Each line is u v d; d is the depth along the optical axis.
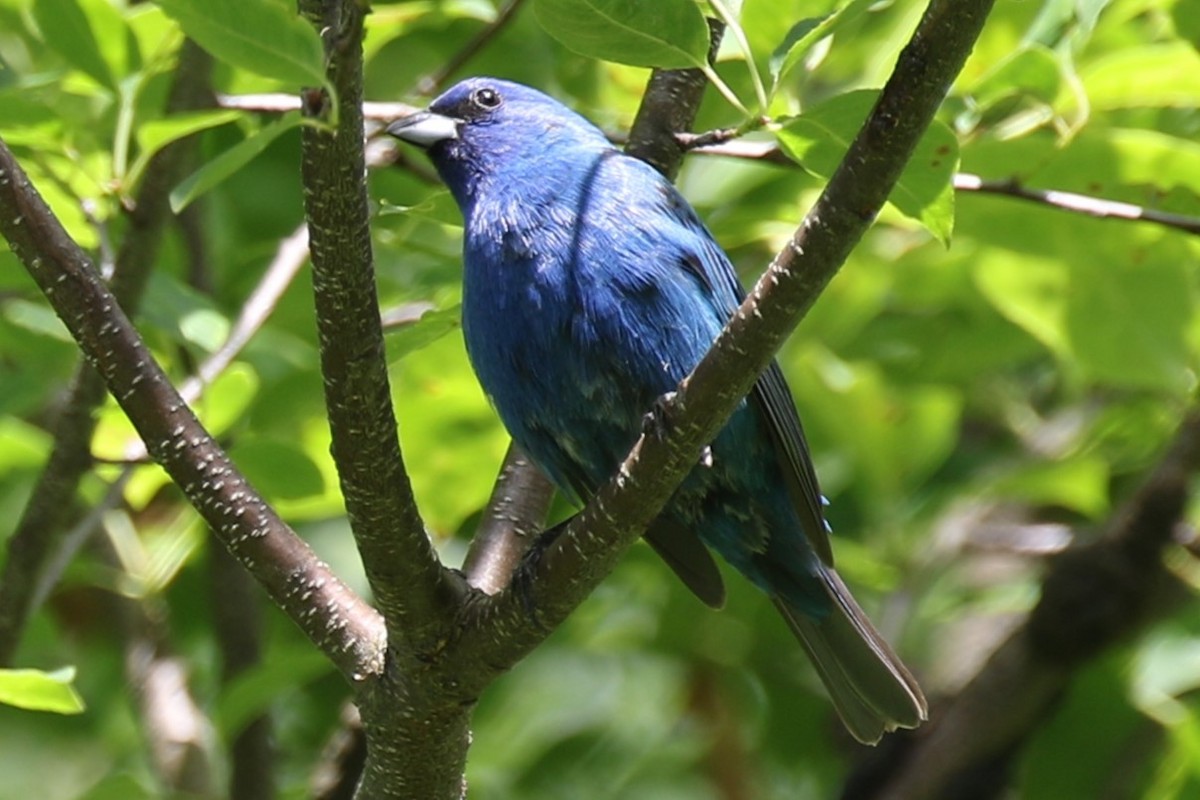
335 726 13.79
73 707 7.31
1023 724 11.88
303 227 10.50
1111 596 11.48
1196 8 9.95
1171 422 12.30
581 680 13.91
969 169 9.45
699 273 8.97
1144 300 10.95
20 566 9.64
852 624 9.52
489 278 8.95
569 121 9.51
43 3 9.01
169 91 9.60
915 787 11.88
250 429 10.84
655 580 12.98
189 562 13.32
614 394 8.81
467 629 6.89
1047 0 9.66
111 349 7.05
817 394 12.20
